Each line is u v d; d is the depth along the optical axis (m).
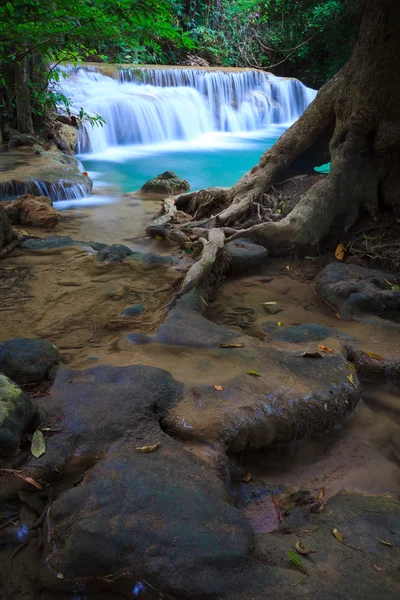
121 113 15.07
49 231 7.44
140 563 2.32
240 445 3.25
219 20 25.73
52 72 12.60
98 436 3.10
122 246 6.25
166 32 7.62
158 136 16.09
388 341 4.51
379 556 2.51
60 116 13.80
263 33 25.31
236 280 5.98
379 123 6.70
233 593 2.23
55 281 5.47
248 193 7.61
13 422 3.02
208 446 3.12
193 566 2.30
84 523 2.42
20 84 12.31
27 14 6.83
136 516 2.48
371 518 2.80
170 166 12.91
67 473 2.93
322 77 23.88
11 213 7.66
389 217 6.78
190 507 2.55
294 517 2.86
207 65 24.23
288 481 3.22
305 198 6.77
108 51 20.55
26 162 10.66
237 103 19.75
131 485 2.65
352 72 6.96
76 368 3.85
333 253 6.66
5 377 3.23
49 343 3.96
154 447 2.98
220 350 4.13
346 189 6.77
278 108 21.20
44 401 3.41
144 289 5.34
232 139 17.55
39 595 2.34
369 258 6.36
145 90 17.27
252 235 6.53
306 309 5.28
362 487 3.16
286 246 6.54
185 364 3.91
